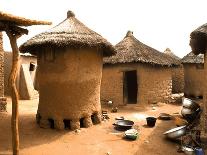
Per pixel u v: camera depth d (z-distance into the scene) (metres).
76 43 8.30
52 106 8.73
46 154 6.69
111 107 13.24
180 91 17.42
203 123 7.73
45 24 6.31
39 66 9.26
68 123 8.91
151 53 13.95
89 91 9.07
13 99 5.79
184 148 7.05
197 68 16.38
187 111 9.32
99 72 9.57
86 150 7.08
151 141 7.96
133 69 13.18
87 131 8.59
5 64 15.69
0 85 10.74
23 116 10.48
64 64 8.60
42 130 8.56
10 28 5.85
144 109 12.79
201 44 8.22
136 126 9.50
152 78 13.55
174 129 8.13
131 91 16.22
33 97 15.89
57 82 8.65
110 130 8.88
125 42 14.22
